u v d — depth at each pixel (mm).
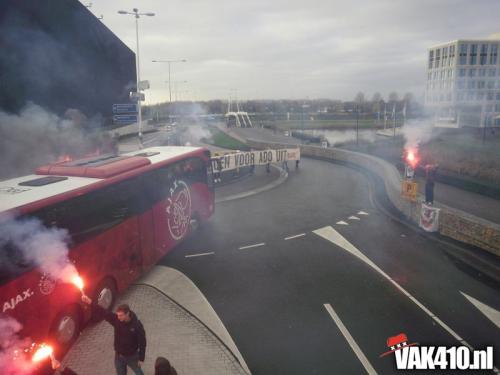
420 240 15172
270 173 31688
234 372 7719
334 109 181875
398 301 10477
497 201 19688
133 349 6703
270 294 10961
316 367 7926
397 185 20672
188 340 8766
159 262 13289
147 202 11648
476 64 50188
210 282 11750
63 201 8227
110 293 9938
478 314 9812
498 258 12875
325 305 10320
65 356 8273
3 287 6844
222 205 21078
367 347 8555
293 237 15680
